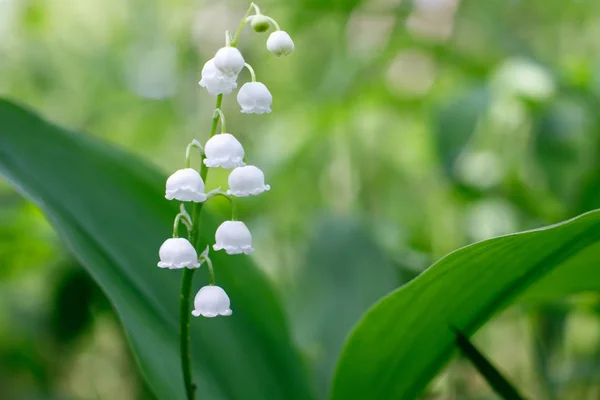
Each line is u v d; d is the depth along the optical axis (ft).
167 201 1.58
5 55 3.46
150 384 1.41
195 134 3.50
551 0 3.29
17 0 3.39
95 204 1.54
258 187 1.34
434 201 2.71
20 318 2.26
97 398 2.27
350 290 1.86
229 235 1.34
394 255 2.22
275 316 1.60
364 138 2.94
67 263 2.08
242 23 1.33
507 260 1.38
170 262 1.33
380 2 2.68
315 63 3.28
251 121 3.43
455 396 2.12
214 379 1.51
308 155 2.88
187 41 3.36
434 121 2.14
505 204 2.45
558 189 2.27
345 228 2.02
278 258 2.65
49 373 2.21
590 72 2.24
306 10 2.73
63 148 1.56
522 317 2.23
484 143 2.46
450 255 1.35
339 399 1.51
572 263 1.46
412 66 2.77
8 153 1.52
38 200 1.48
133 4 3.62
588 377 1.94
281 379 1.56
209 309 1.34
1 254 2.18
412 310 1.41
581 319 2.33
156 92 3.65
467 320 1.44
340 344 1.74
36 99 3.59
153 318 1.49
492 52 2.63
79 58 3.64
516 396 1.43
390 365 1.47
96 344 2.41
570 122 2.21
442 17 2.62
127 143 3.51
